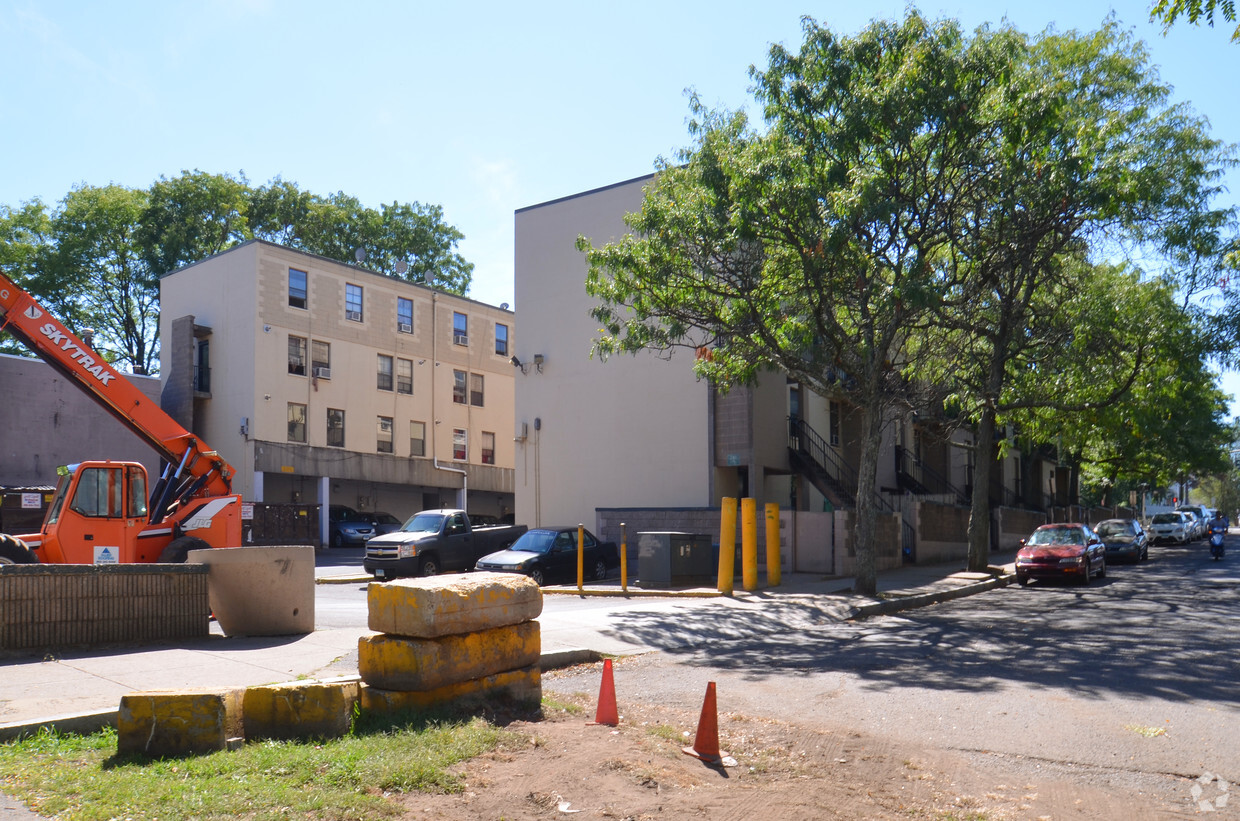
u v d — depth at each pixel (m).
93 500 14.82
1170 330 21.50
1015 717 8.12
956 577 23.47
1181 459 47.53
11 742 6.39
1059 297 23.00
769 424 27.05
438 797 5.34
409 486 43.34
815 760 6.72
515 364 30.02
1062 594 20.52
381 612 7.24
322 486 37.78
